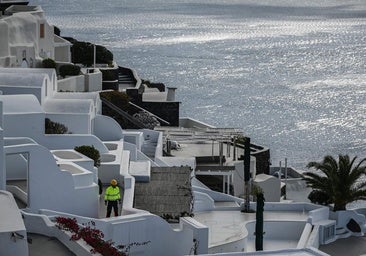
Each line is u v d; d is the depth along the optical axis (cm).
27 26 10238
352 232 7031
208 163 8331
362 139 13150
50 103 7212
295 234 6644
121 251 4603
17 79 7312
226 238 6006
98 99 7988
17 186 5400
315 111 15675
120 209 5559
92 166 5738
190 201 6041
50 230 4344
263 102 16550
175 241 5350
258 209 5812
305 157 11731
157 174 6462
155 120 9775
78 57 11894
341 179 7281
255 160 8588
